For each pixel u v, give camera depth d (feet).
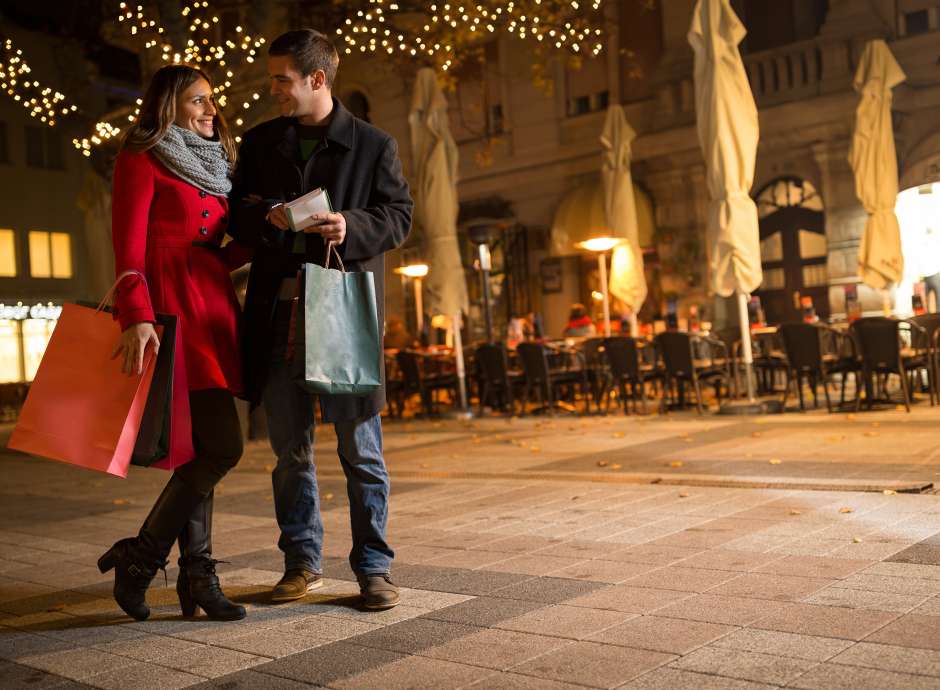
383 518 12.94
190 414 12.15
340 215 12.15
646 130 69.56
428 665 10.01
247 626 12.01
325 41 13.14
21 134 102.17
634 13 70.18
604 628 10.84
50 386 11.60
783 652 9.62
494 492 21.85
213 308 12.50
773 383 49.85
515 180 77.25
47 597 14.47
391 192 13.11
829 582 12.11
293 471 13.46
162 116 12.33
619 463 25.30
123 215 11.98
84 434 11.48
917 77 57.93
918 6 58.18
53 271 104.68
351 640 11.09
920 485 18.19
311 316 11.88
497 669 9.73
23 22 100.27
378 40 53.78
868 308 58.80
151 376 11.60
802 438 28.02
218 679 10.03
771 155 63.46
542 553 15.02
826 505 17.35
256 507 22.53
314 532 13.61
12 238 101.40
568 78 74.33
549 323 75.66
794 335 37.60
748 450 26.16
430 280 47.16
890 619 10.44
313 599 13.14
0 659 11.25
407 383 51.01
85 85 58.13
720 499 18.72
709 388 54.60
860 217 59.52
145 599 13.74
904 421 31.22
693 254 66.13
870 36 58.34
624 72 71.00
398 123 83.66
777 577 12.53
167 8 45.80
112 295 11.79
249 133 13.47
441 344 77.41
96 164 55.11
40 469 37.27
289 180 13.02
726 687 8.80
